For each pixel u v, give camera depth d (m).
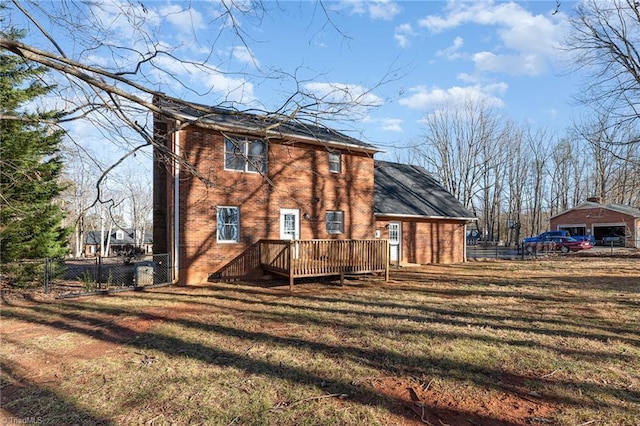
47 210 11.70
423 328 6.24
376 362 4.70
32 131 9.73
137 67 3.61
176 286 11.26
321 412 3.46
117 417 3.43
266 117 3.95
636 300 8.66
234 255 12.48
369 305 8.24
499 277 13.12
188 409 3.55
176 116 3.79
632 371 4.39
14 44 2.92
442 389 3.95
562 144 43.62
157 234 13.55
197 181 11.79
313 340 5.63
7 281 11.11
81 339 5.85
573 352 5.05
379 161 22.56
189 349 5.29
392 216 17.08
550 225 37.56
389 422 3.29
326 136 14.33
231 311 7.71
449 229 19.42
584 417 3.36
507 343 5.42
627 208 32.19
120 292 10.28
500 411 3.48
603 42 13.55
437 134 40.31
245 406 3.59
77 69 3.41
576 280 12.17
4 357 5.04
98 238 46.16
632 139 13.22
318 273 11.24
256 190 12.96
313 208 14.23
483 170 40.44
